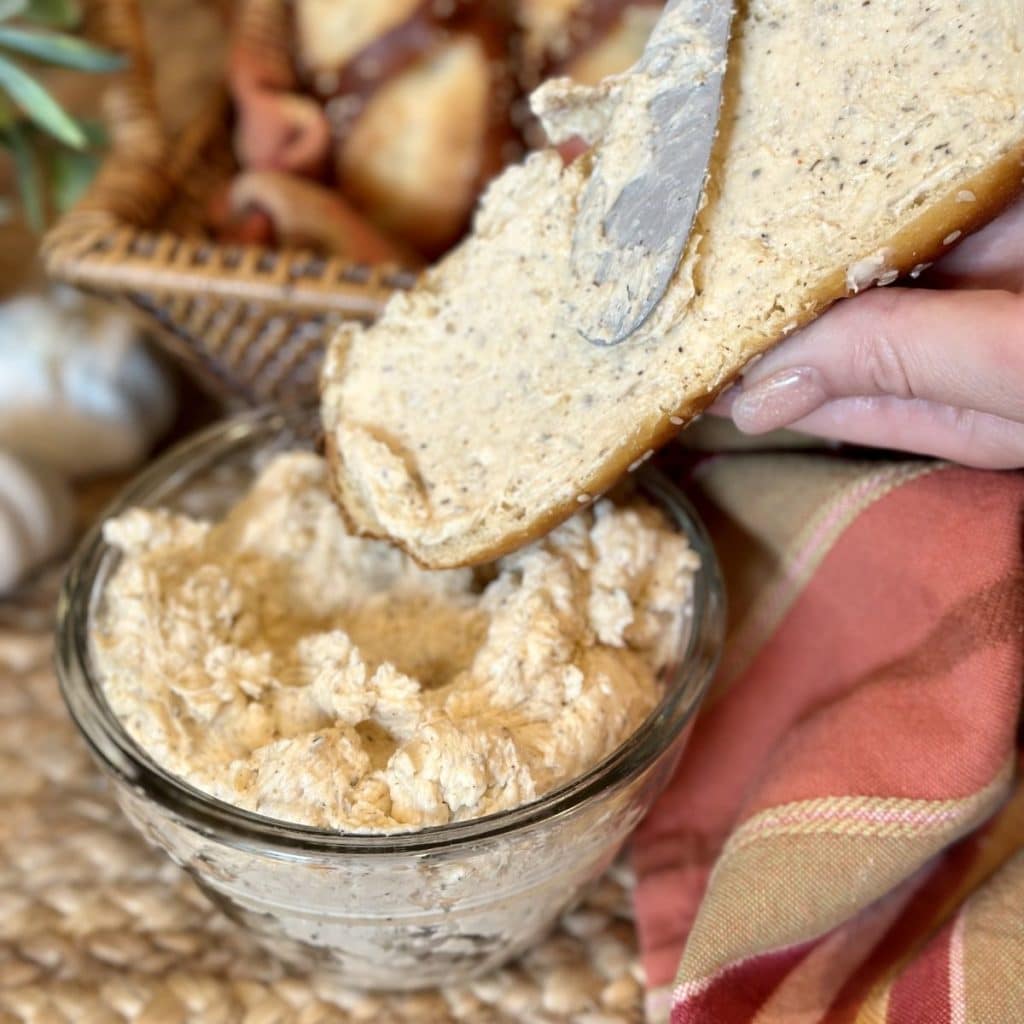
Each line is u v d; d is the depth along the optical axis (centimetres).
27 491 35
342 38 37
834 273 23
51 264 33
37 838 30
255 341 34
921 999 25
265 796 24
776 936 25
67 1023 27
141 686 26
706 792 29
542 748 24
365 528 26
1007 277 24
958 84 22
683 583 27
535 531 25
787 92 23
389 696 25
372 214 37
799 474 28
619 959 28
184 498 31
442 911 25
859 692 27
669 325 24
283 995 28
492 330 25
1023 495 26
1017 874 26
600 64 36
